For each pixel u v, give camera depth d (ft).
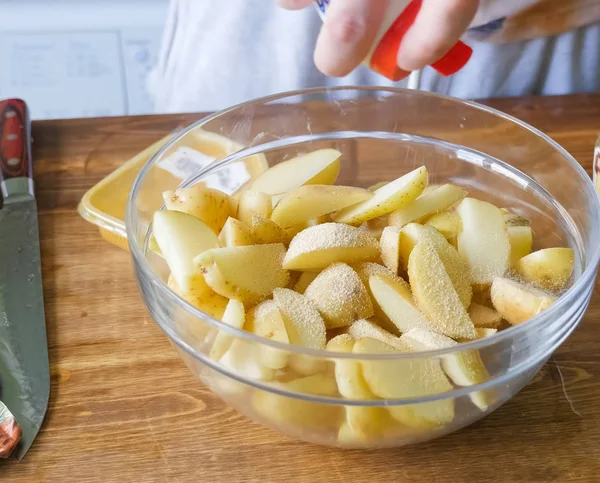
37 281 1.69
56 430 1.37
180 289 1.28
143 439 1.36
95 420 1.39
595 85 2.67
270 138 1.73
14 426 1.34
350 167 1.81
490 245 1.40
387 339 1.18
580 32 2.51
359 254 1.33
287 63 2.64
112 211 1.85
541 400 1.42
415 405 1.12
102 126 2.26
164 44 2.92
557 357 1.51
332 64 1.50
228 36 2.64
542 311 1.15
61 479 1.29
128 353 1.54
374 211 1.43
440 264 1.26
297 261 1.30
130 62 3.50
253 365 1.11
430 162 1.80
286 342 1.15
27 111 2.18
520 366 1.16
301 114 1.72
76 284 1.71
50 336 1.57
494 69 2.58
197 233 1.31
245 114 1.65
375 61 1.57
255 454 1.33
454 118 1.70
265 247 1.31
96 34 3.38
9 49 3.37
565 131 2.19
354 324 1.24
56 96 3.59
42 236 1.85
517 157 1.64
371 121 1.76
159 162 1.48
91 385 1.46
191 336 1.18
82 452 1.33
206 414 1.40
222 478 1.29
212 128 1.60
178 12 2.77
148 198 1.46
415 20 1.47
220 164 1.65
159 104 3.05
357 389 1.08
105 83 3.57
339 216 1.48
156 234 1.34
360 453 1.33
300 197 1.42
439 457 1.32
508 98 2.36
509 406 1.41
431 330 1.21
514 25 2.44
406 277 1.38
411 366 1.09
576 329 1.57
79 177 2.06
